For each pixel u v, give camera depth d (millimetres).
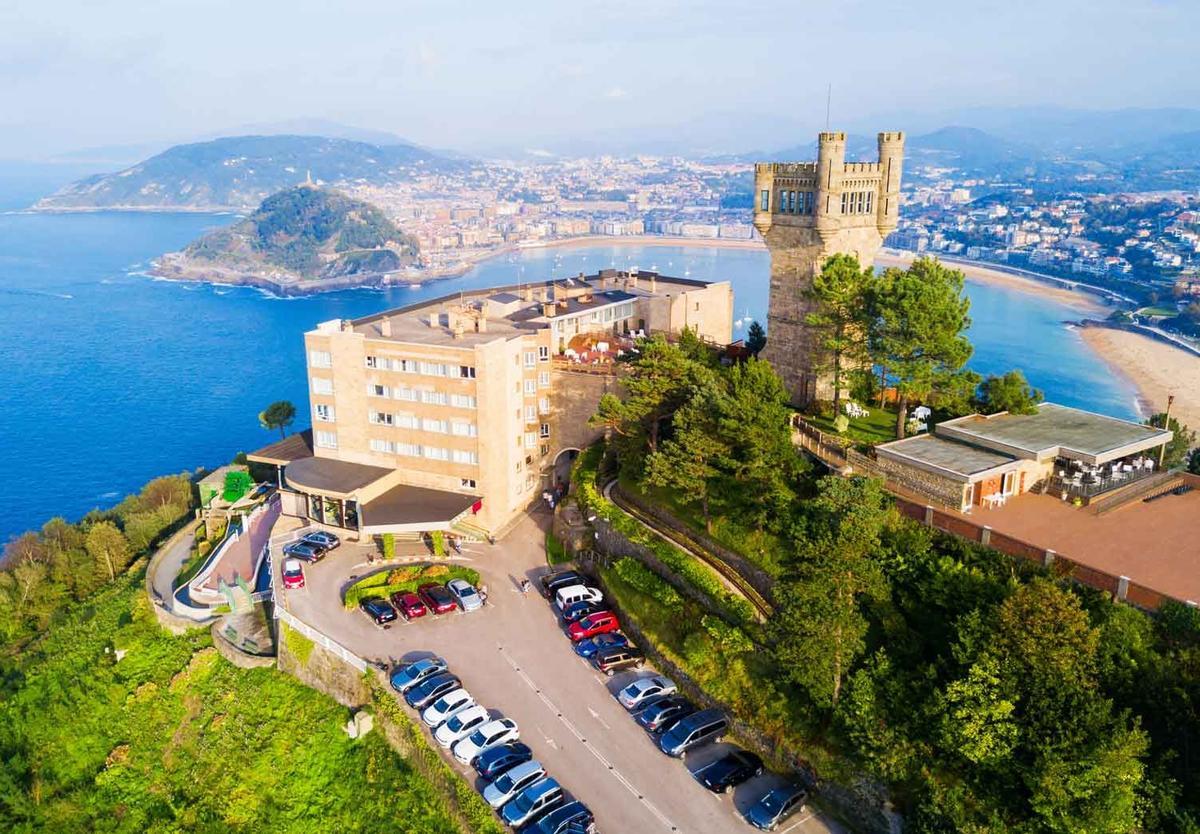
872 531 63594
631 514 92250
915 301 83438
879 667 60906
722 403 78625
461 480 107812
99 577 135000
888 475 79500
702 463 80750
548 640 82000
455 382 104500
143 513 145625
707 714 68000
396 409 109188
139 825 77000
